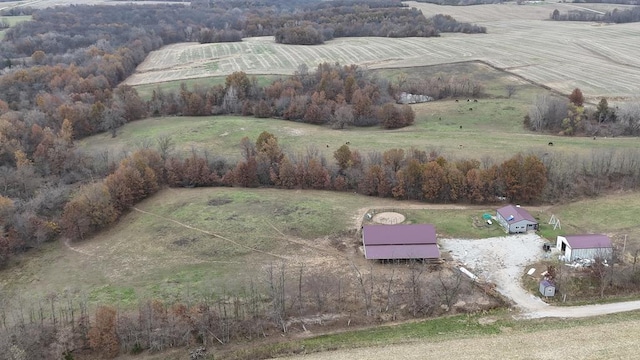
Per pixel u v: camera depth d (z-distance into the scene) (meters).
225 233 90.12
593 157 101.94
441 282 72.25
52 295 77.69
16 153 110.62
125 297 75.56
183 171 109.88
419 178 98.06
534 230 86.38
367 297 72.19
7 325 69.06
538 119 128.62
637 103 130.00
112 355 64.38
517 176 94.69
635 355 57.25
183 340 65.88
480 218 91.06
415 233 82.00
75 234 92.94
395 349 61.78
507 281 74.38
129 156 111.44
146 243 89.75
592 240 77.56
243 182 108.00
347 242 85.81
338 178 104.44
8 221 91.31
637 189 97.56
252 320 68.44
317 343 64.25
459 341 62.41
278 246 85.75
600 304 68.56
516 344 60.88
